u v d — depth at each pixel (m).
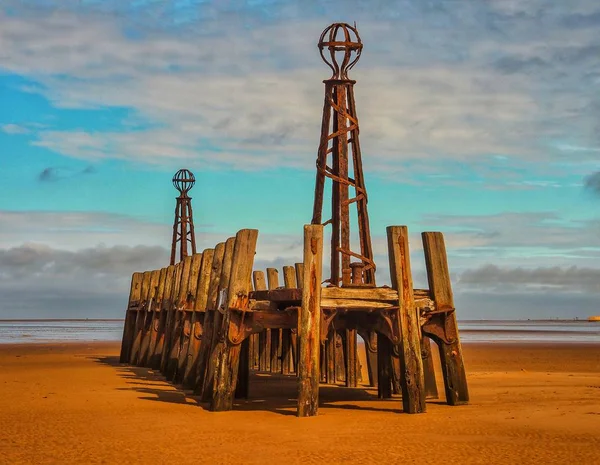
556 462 10.39
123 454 11.34
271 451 11.32
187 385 19.52
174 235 38.69
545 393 17.58
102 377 24.00
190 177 38.97
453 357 15.55
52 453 11.48
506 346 51.84
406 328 14.61
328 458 10.80
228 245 16.12
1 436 12.83
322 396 17.75
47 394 18.73
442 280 15.35
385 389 17.12
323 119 18.97
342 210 18.50
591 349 46.16
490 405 15.55
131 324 32.44
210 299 17.83
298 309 14.37
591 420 13.45
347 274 18.44
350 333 19.83
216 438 12.37
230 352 15.22
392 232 14.70
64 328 127.88
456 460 10.59
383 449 11.32
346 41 18.91
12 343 54.97
